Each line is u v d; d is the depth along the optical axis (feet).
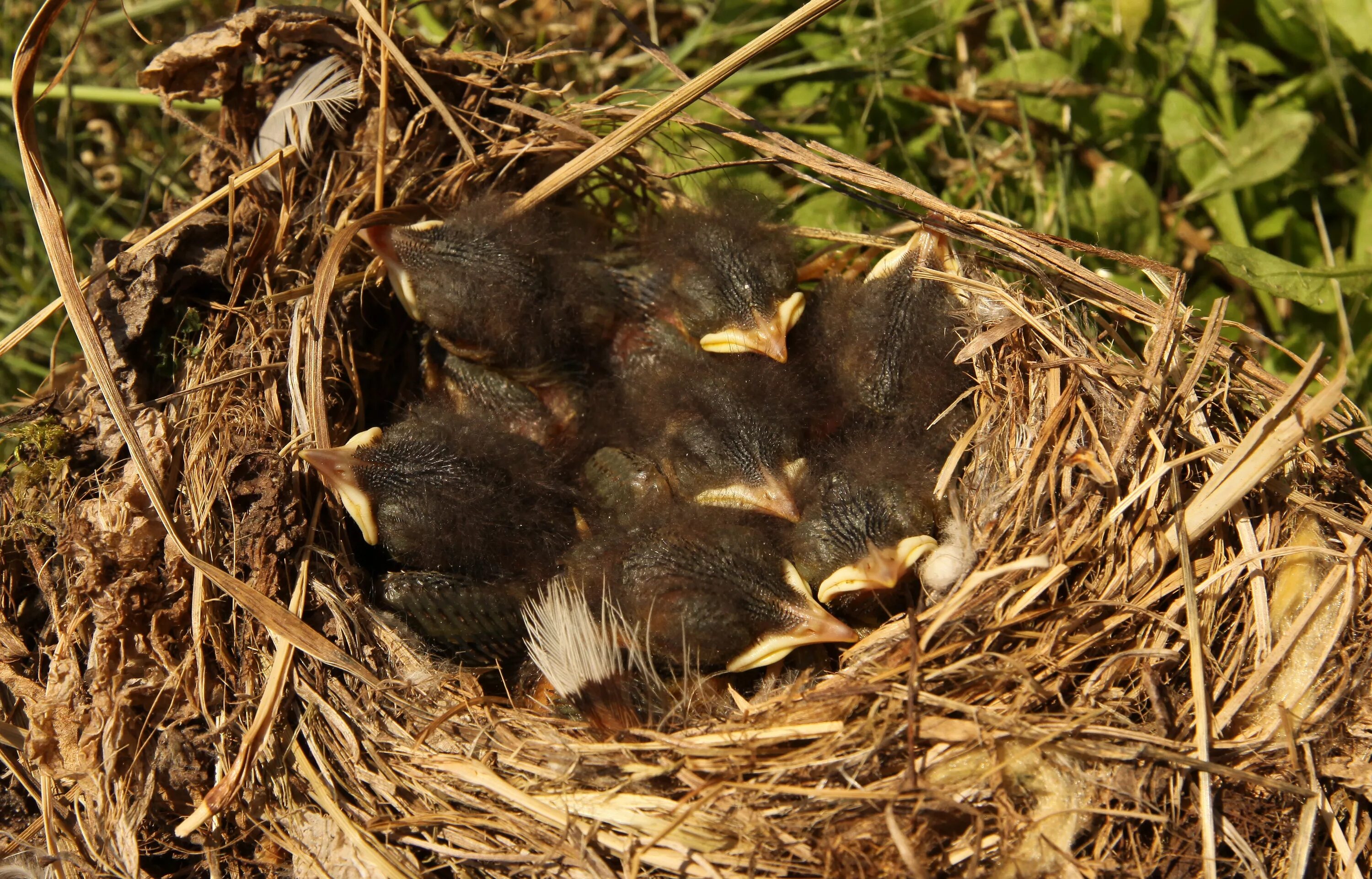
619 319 0.92
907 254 0.90
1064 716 0.79
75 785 0.83
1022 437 0.85
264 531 0.84
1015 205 1.02
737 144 0.97
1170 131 1.02
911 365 0.88
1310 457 0.86
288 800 0.81
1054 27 1.06
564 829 0.79
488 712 0.83
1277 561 0.83
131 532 0.84
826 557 0.85
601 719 0.82
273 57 0.91
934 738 0.79
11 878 0.83
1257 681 0.81
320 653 0.82
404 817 0.80
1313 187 1.02
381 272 0.91
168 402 0.86
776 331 0.88
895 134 1.02
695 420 0.88
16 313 1.01
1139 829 0.79
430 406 0.90
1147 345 0.87
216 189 0.92
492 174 0.93
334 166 0.91
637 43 0.92
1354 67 1.01
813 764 0.79
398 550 0.86
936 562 0.84
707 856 0.79
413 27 1.02
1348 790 0.81
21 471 0.86
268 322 0.88
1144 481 0.83
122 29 1.07
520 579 0.87
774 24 1.05
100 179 1.05
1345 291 0.97
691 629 0.84
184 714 0.83
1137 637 0.82
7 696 0.85
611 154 0.90
